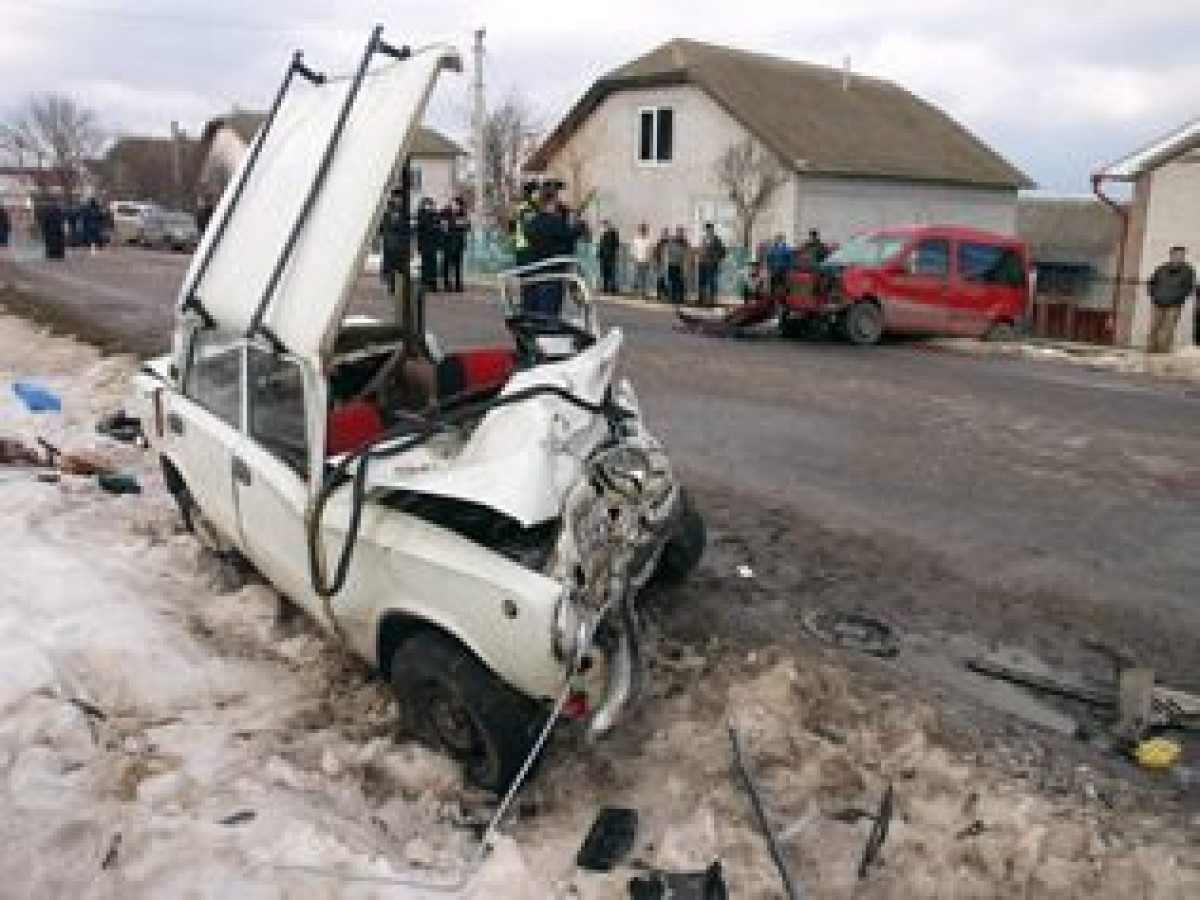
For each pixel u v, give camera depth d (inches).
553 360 211.6
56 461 332.2
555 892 142.2
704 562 251.8
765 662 197.9
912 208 1277.1
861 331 636.7
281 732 180.5
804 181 1171.9
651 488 172.6
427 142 2207.2
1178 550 265.4
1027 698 190.2
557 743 174.7
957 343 663.8
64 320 646.5
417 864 149.2
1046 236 1975.9
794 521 283.6
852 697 186.5
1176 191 788.0
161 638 206.8
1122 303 832.3
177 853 145.6
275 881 140.7
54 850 147.9
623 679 159.6
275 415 193.3
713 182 1237.7
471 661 161.9
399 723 181.2
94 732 175.0
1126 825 153.9
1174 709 183.3
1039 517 291.1
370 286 846.5
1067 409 446.6
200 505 236.2
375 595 171.9
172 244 1555.1
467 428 185.0
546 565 157.8
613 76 1321.4
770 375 511.5
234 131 2493.8
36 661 192.4
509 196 1820.9
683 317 696.4
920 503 302.0
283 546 192.7
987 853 148.3
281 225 196.5
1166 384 534.3
